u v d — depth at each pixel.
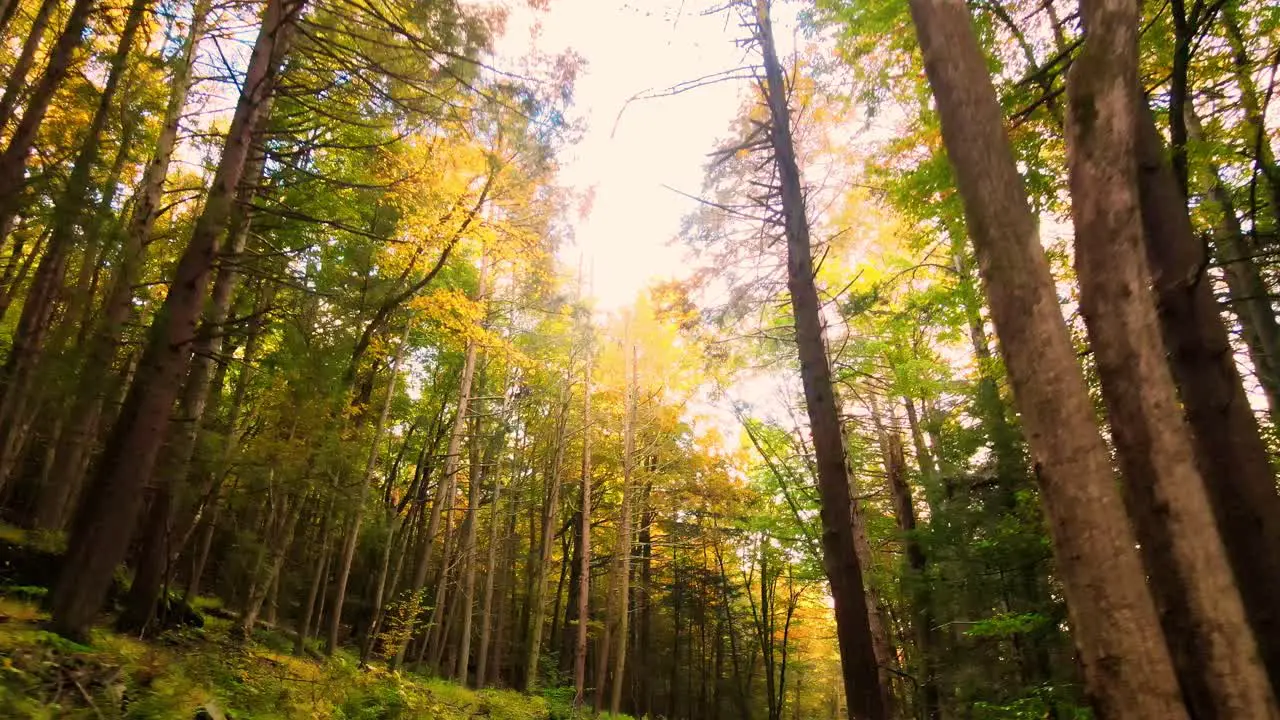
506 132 10.08
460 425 16.59
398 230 11.50
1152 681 2.40
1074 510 2.67
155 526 7.76
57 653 4.83
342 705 7.71
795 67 7.85
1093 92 3.12
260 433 9.31
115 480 6.07
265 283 10.53
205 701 5.38
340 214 11.36
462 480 22.92
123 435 6.18
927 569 11.02
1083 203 3.11
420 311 13.38
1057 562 2.75
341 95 8.90
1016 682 9.38
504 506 24.39
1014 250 3.07
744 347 10.62
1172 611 2.69
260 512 11.87
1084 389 2.84
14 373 6.92
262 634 11.06
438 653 20.33
